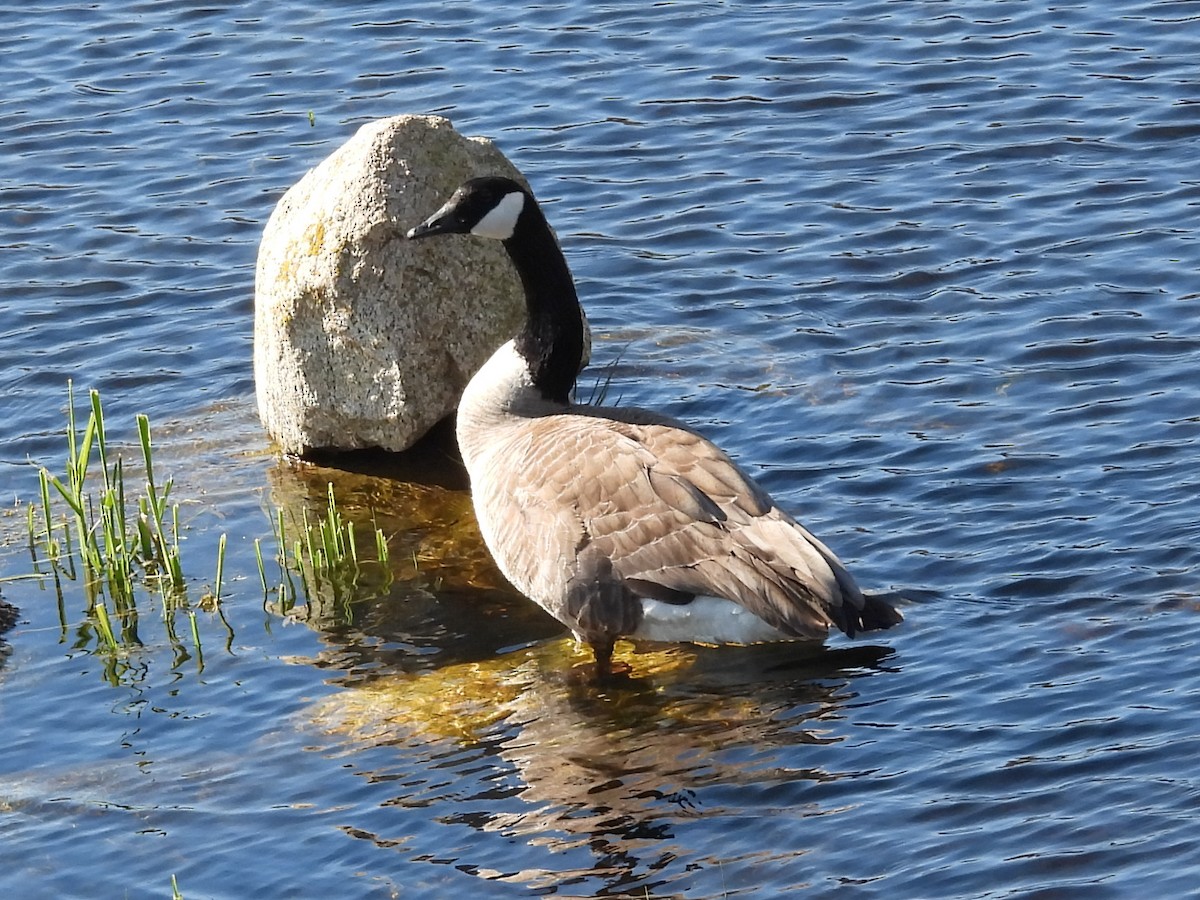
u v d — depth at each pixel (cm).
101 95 2520
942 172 2180
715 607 1256
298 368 1634
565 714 1242
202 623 1395
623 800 1127
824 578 1200
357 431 1645
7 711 1277
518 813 1123
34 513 1580
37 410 1772
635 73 2514
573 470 1282
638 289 1964
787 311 1888
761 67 2508
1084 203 2066
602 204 2170
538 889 1041
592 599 1262
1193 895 973
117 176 2289
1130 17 2583
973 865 1025
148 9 2806
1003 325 1805
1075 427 1586
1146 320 1784
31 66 2620
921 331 1814
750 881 1034
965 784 1105
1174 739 1124
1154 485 1466
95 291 2022
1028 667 1229
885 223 2066
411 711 1258
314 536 1527
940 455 1558
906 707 1201
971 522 1441
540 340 1412
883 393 1689
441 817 1124
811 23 2634
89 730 1250
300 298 1617
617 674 1295
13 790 1180
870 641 1289
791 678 1255
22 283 2041
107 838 1124
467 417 1420
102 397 1795
